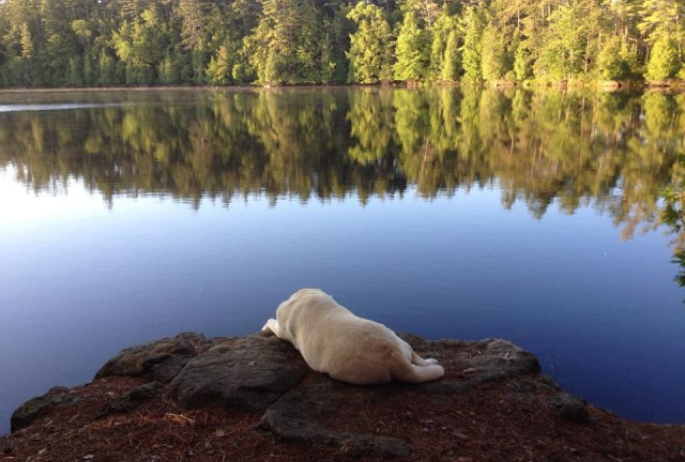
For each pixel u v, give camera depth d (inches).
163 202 588.4
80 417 160.6
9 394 239.0
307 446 134.7
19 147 997.2
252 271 380.2
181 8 2751.0
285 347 192.1
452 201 570.9
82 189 661.3
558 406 159.8
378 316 305.1
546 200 565.9
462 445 138.3
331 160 850.1
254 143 1029.2
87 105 1841.8
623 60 1911.9
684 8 1878.7
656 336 275.0
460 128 1181.1
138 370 193.2
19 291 350.9
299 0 2755.9
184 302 332.8
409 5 2714.1
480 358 189.3
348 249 420.8
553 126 1163.3
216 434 143.7
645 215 499.5
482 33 2425.0
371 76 2687.0
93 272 383.2
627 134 1018.7
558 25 2108.8
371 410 150.6
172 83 2805.1
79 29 2741.1
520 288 339.0
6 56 2773.1
